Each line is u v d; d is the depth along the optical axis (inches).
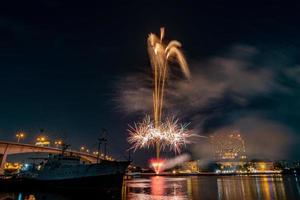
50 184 2844.5
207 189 3949.3
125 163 2603.3
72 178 2691.9
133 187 4311.0
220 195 3088.1
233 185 4938.5
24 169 3636.8
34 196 2571.4
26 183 3026.6
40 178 2972.4
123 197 2669.8
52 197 2497.5
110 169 2571.4
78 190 2635.3
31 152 4630.9
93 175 2586.1
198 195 3024.1
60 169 2824.8
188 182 6156.5
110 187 2554.1
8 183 3063.5
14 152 4323.3
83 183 2618.1
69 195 2642.7
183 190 3722.9
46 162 3083.2
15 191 2967.5
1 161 4099.4
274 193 3344.0
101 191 2561.5
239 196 2984.7
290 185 4864.7
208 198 2748.5
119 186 2566.4
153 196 2822.3
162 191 3521.2
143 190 3659.0
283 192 3474.4
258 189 3978.8
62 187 2741.1
